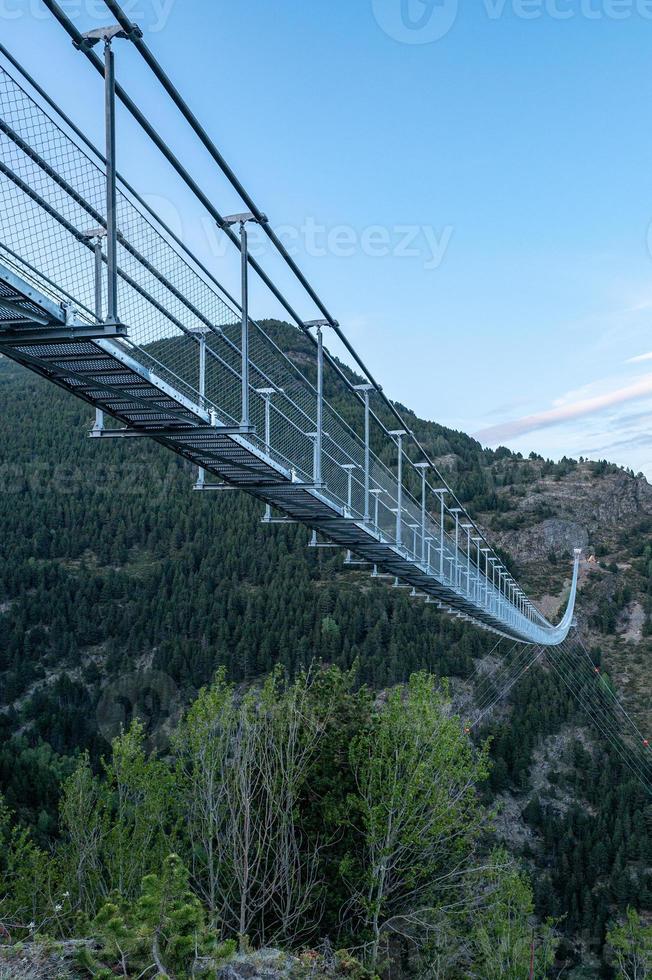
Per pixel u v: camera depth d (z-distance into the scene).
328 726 20.02
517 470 191.38
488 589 35.19
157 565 128.38
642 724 102.38
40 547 134.62
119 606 119.69
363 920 17.52
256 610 109.31
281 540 128.12
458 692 93.75
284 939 16.33
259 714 18.67
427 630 102.38
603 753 91.12
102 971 6.69
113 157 8.05
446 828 17.33
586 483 184.00
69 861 17.25
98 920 7.53
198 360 11.52
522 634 47.97
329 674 21.25
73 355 8.90
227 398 12.87
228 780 17.34
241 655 97.94
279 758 17.88
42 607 116.69
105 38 7.98
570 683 105.75
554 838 74.38
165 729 88.50
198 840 18.44
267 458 13.67
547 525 166.38
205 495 146.88
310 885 16.77
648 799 82.06
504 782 82.81
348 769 19.45
